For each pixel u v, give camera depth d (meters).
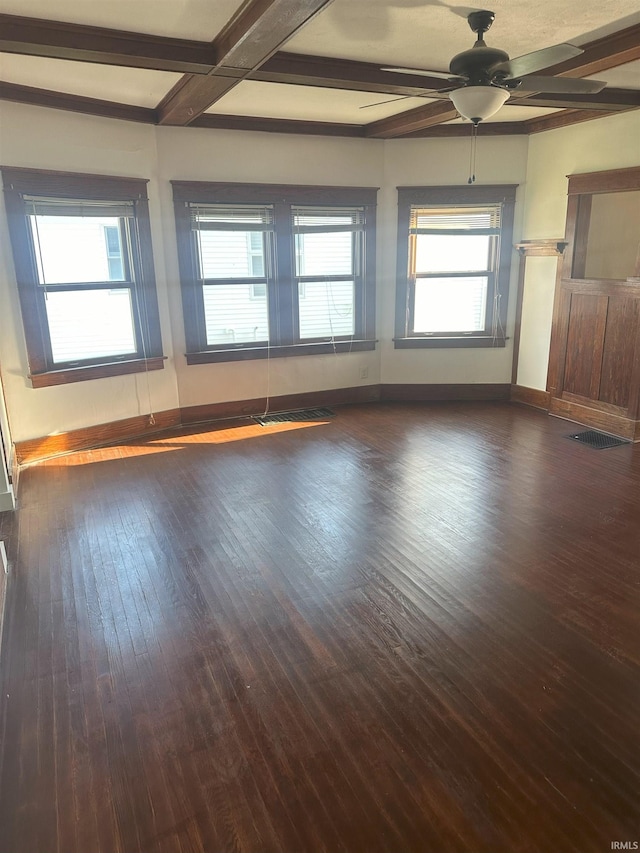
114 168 4.48
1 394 3.90
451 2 2.64
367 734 1.92
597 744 1.86
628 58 3.16
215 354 5.30
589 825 1.60
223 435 5.04
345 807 1.67
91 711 2.03
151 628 2.47
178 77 3.71
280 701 2.06
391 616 2.51
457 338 5.84
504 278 5.66
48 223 4.25
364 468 4.21
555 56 2.42
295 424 5.32
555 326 5.31
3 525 3.42
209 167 4.93
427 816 1.64
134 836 1.61
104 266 4.61
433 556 2.99
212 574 2.86
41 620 2.53
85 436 4.69
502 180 5.42
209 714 2.01
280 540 3.19
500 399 5.94
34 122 4.01
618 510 3.46
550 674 2.16
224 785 1.75
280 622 2.49
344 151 5.35
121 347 4.84
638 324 4.49
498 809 1.65
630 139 4.43
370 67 3.47
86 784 1.76
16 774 1.80
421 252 5.68
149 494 3.82
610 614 2.49
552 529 3.25
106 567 2.95
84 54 2.94
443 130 5.27
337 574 2.84
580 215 4.91
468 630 2.41
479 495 3.71
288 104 4.45
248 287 5.34
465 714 1.99
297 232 5.40
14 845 1.59
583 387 5.09
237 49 2.86
